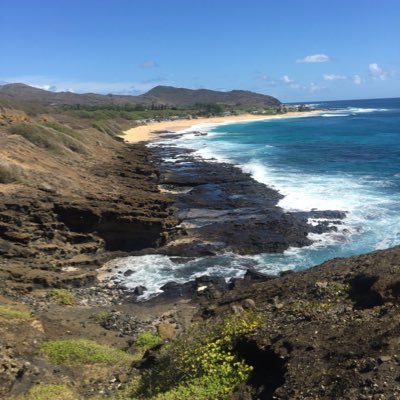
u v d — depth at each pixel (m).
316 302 10.72
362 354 7.53
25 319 13.05
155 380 9.64
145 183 36.22
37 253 20.64
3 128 42.16
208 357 8.98
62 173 30.78
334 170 40.88
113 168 40.53
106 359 11.84
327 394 6.95
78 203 23.06
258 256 22.11
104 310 16.53
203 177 39.38
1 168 26.09
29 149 32.81
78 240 22.42
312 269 14.05
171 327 14.61
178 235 24.80
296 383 7.43
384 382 6.73
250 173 40.97
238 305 12.82
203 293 18.11
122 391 9.91
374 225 24.89
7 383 9.78
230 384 8.32
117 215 22.98
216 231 25.17
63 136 44.12
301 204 29.48
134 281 19.80
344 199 30.05
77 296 18.03
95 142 54.34
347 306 9.98
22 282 18.05
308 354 8.06
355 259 13.58
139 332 14.77
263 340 8.91
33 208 22.23
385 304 9.37
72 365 11.46
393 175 37.16
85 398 9.82
